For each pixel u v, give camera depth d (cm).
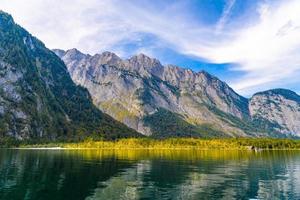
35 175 10875
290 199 7419
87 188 8550
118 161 17300
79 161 17012
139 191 8194
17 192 7869
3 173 11275
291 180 10219
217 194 7894
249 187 8881
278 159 19462
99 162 16550
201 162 16888
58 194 7719
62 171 12150
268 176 11144
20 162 15888
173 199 7300
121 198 7356
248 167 14250
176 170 12912
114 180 10025
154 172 12181
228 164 15800
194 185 9150
